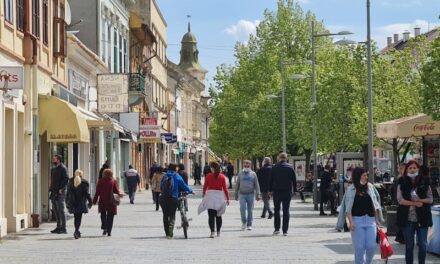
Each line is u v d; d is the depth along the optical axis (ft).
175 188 75.41
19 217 82.38
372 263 54.34
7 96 77.10
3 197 77.66
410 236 49.37
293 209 124.67
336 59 132.36
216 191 76.02
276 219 78.33
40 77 92.22
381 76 123.85
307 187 147.74
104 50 156.97
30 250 64.03
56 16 104.22
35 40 87.10
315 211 118.93
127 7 196.34
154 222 97.30
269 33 219.00
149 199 161.17
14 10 81.05
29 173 86.02
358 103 121.70
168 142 234.17
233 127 228.02
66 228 85.92
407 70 123.44
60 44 107.14
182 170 98.68
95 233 81.05
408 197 49.32
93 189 144.05
